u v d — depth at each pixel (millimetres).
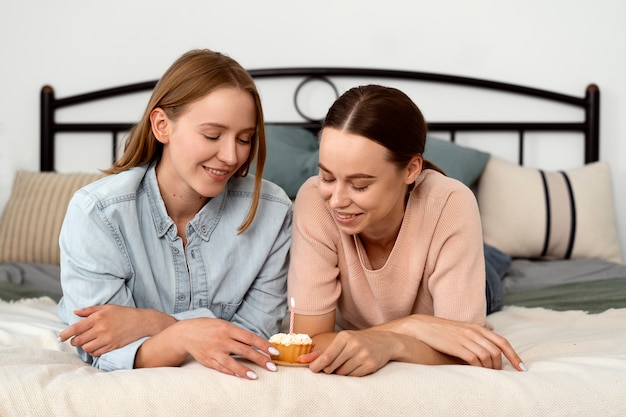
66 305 1385
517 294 2135
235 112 1292
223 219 1478
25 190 2660
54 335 1433
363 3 2895
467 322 1318
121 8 2932
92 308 1279
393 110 1245
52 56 2939
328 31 2904
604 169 2762
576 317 1790
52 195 2617
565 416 1066
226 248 1472
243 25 2912
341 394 1062
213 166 1317
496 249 2346
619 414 1074
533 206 2631
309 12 2904
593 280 2244
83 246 1327
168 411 1027
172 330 1193
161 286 1442
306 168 2475
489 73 2893
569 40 2891
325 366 1098
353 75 2863
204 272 1459
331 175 1247
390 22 2893
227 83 1295
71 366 1174
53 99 2918
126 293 1367
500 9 2891
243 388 1060
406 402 1062
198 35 2924
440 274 1412
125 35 2934
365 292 1480
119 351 1236
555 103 2893
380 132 1215
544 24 2891
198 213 1445
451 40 2893
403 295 1459
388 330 1323
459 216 1398
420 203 1406
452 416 1059
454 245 1399
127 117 2939
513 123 2859
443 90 2893
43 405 1016
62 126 2920
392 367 1154
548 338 1554
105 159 2953
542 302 2006
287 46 2910
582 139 2902
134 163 1435
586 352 1385
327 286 1441
